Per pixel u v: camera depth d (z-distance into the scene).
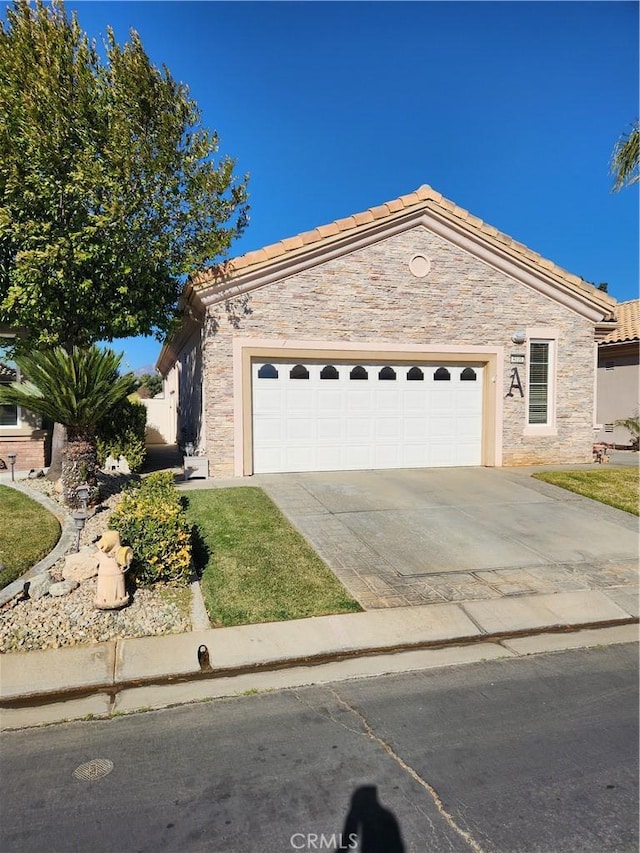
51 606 5.62
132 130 10.61
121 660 4.80
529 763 3.50
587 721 4.00
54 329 11.00
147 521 6.27
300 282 11.95
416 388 12.96
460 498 10.28
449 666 4.89
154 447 21.47
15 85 9.65
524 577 6.84
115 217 10.02
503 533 8.40
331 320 12.14
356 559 7.22
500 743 3.72
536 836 2.89
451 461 13.27
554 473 12.38
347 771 3.41
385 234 12.35
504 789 3.25
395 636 5.40
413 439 13.00
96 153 10.28
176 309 12.75
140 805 3.10
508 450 13.48
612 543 8.12
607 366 20.97
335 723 3.96
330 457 12.52
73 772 3.39
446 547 7.75
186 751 3.62
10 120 9.58
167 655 4.91
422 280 12.68
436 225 12.64
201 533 7.89
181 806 3.10
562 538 8.27
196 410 13.89
